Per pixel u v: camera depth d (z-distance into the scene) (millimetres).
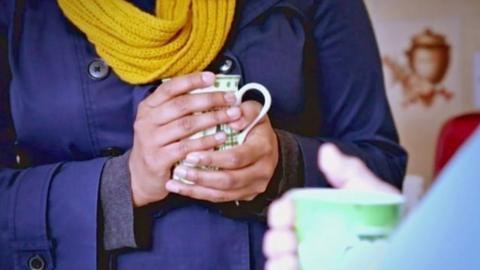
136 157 914
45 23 974
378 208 704
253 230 964
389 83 1312
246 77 963
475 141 544
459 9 1280
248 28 978
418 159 1269
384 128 1039
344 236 699
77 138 963
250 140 907
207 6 950
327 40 1017
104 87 957
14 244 956
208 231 957
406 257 552
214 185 900
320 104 1035
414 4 1293
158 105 890
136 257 958
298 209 735
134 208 933
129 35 937
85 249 939
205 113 882
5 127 994
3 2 982
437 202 546
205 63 947
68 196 938
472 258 519
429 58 1291
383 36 1312
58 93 955
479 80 1262
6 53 982
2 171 990
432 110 1287
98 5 950
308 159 955
